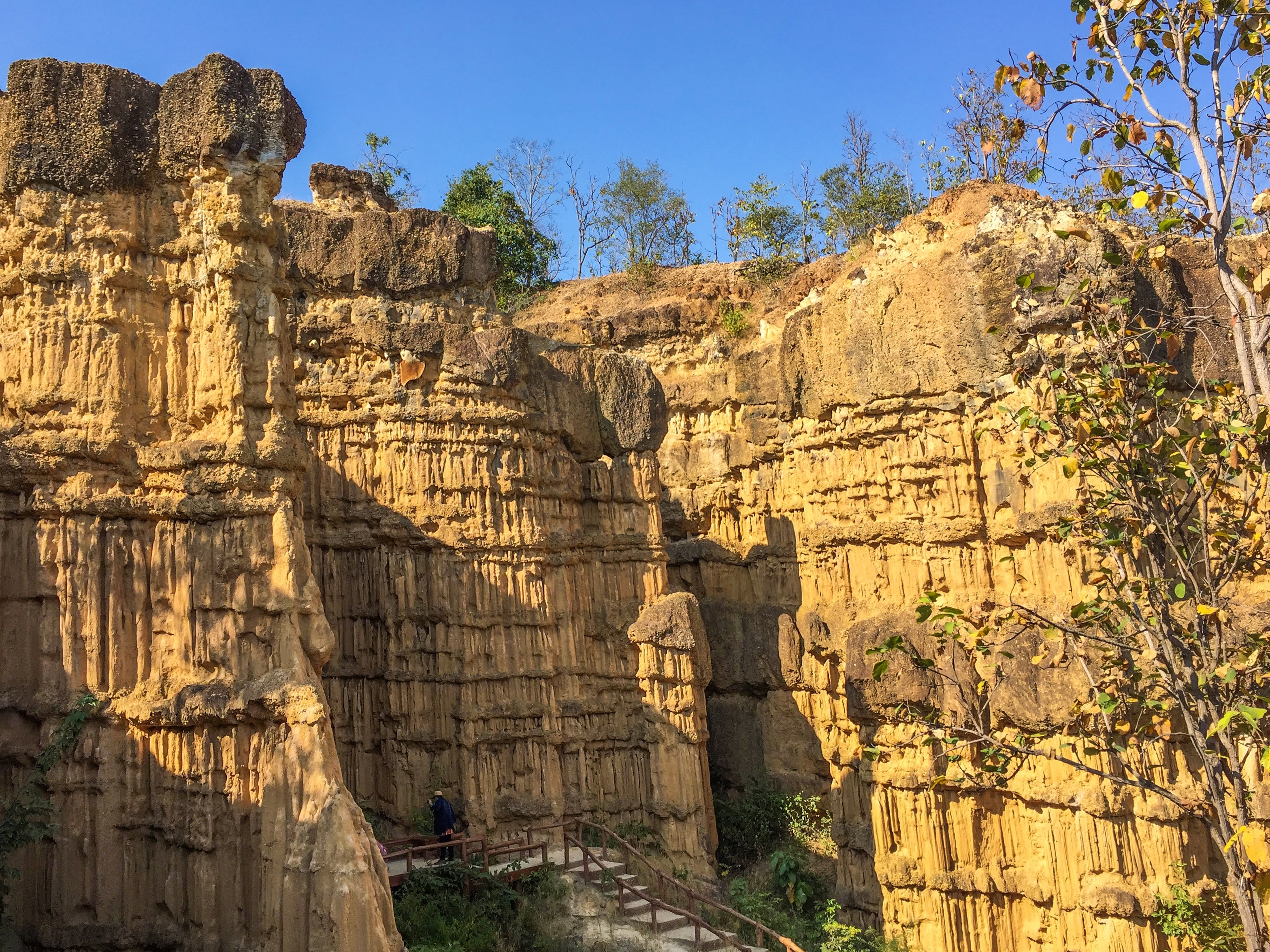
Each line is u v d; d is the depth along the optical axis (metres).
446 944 18.30
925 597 13.30
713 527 34.09
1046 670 22.09
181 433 14.91
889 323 26.48
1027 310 22.86
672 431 35.47
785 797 29.27
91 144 14.80
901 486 26.38
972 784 22.95
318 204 27.17
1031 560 23.42
